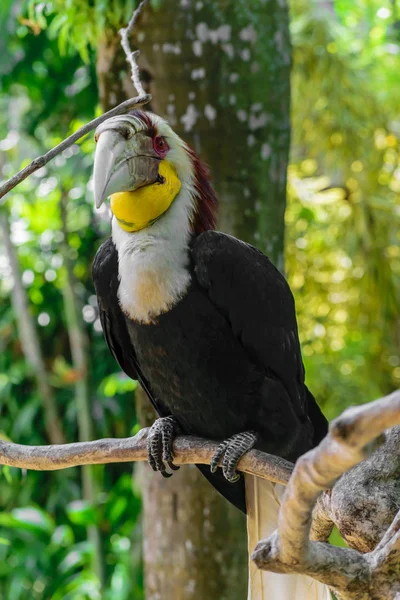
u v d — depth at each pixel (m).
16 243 12.52
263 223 6.79
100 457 4.69
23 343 12.17
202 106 6.65
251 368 4.94
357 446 2.66
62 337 13.11
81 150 11.05
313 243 11.81
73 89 10.91
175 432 5.11
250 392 4.94
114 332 5.24
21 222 12.52
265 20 6.80
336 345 11.66
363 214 11.70
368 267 11.72
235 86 6.68
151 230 4.78
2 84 11.02
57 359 12.46
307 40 11.57
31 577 11.70
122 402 12.16
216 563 6.87
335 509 3.91
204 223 4.98
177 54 6.63
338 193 11.60
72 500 12.52
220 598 6.88
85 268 12.53
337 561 3.31
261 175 6.78
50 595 11.79
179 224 4.80
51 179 11.91
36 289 12.88
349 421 2.64
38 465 4.62
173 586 6.96
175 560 6.95
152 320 4.80
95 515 10.87
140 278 4.73
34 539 11.74
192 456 4.94
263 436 5.00
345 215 11.81
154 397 5.31
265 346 4.95
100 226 11.79
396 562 3.33
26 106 11.91
